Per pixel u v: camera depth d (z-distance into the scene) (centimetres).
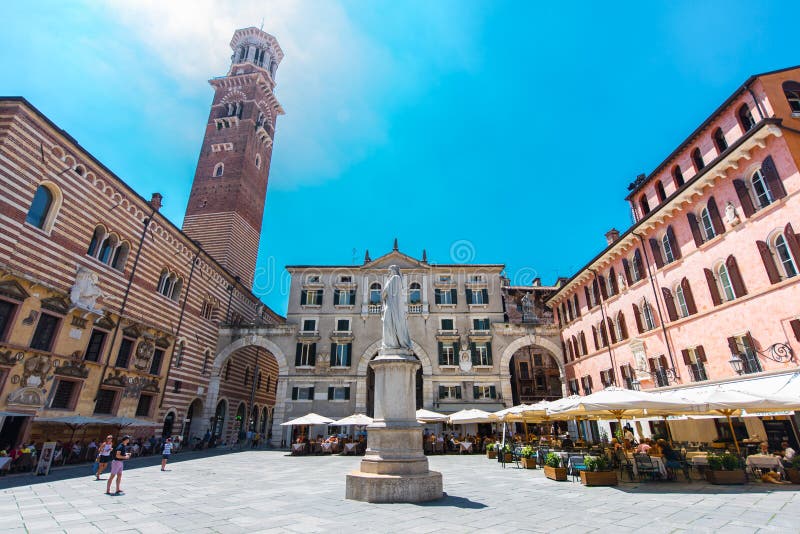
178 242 3825
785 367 2045
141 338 3275
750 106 2386
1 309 2244
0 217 2211
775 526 951
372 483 1255
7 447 2248
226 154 6325
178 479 1919
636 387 3231
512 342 4728
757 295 2211
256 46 7731
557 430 4591
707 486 1554
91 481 1834
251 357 5497
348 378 4569
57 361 2533
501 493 1456
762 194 2233
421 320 4825
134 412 3178
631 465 1838
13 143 2298
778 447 2094
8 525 1012
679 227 2825
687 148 2919
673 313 2859
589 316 4041
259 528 965
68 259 2634
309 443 3691
